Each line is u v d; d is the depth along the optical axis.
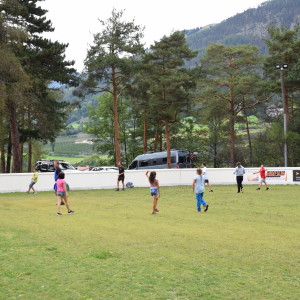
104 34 44.75
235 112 58.22
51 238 12.07
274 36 50.69
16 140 38.88
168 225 14.55
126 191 29.81
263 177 29.92
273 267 8.95
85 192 29.36
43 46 39.31
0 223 15.07
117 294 7.09
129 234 12.77
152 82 47.69
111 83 46.56
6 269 8.58
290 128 50.09
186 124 70.56
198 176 18.31
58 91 49.97
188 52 50.53
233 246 11.03
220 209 19.19
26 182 30.83
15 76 33.44
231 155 56.78
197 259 9.60
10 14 36.16
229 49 55.47
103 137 70.19
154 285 7.59
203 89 55.16
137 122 68.88
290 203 21.55
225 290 7.34
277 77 51.81
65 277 8.05
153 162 48.78
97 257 9.66
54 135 54.44
